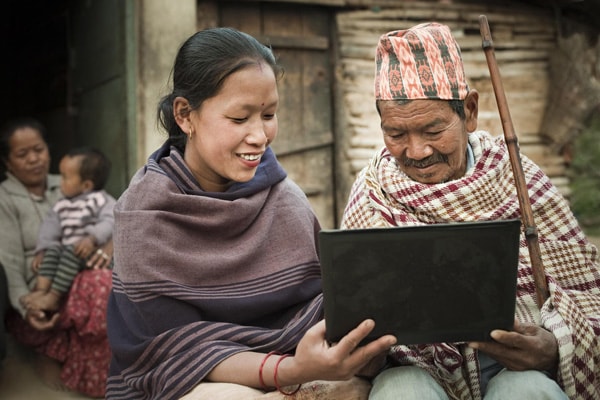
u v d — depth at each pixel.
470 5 5.68
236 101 1.93
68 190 4.20
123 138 4.73
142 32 4.61
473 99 2.09
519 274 2.07
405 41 2.00
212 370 1.87
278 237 2.13
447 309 1.72
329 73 5.42
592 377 1.95
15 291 4.09
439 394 1.83
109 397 2.09
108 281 3.91
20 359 4.24
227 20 5.11
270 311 2.08
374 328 1.70
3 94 7.23
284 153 5.26
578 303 2.06
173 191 2.05
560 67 5.85
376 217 2.11
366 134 5.43
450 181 2.08
